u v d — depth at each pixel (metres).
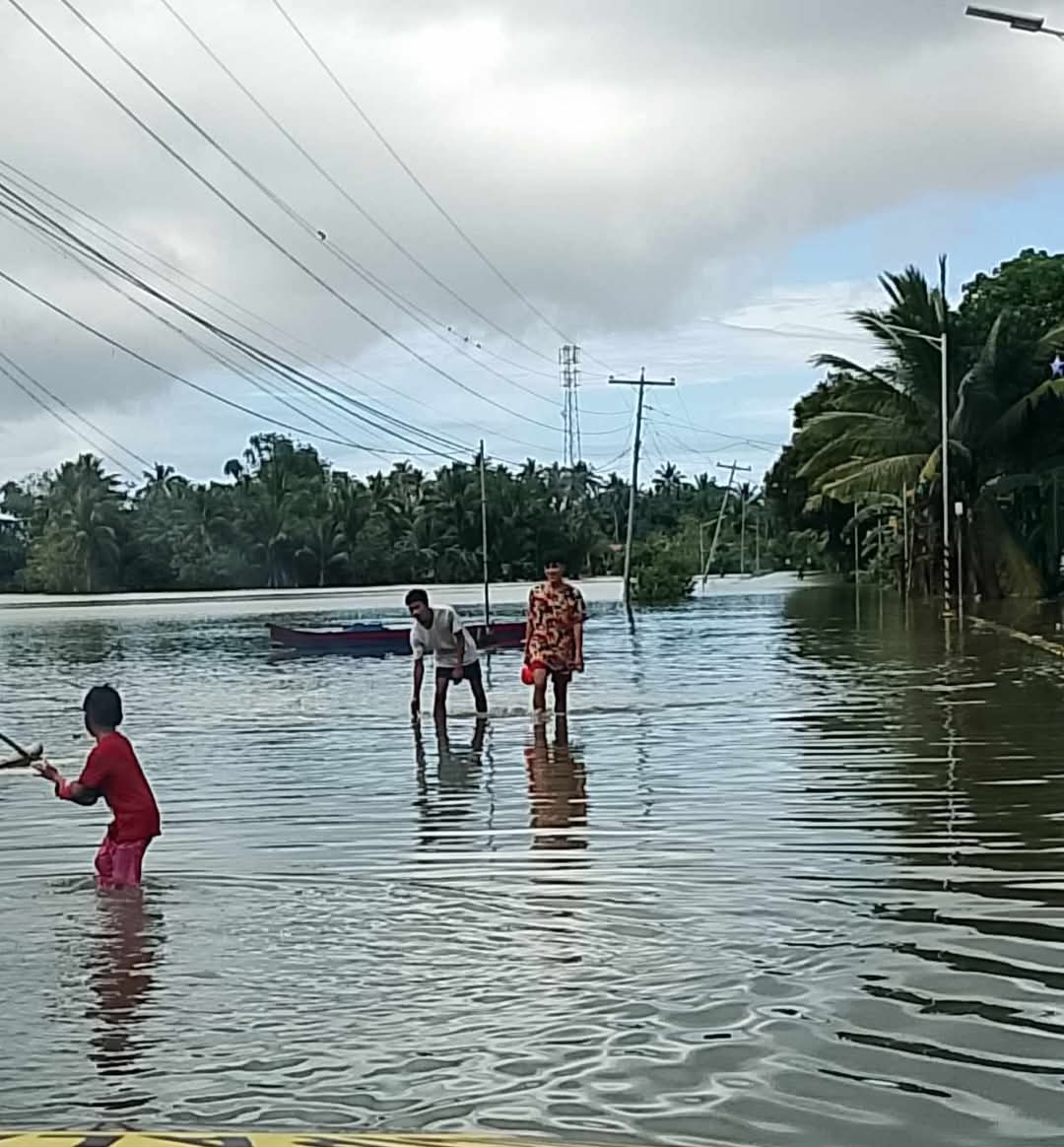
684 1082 5.91
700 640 34.53
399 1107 5.71
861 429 53.19
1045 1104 5.65
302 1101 5.79
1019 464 51.53
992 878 9.25
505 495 103.94
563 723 18.28
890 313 50.53
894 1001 6.84
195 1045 6.45
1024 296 61.69
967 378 49.19
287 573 103.50
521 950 7.83
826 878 9.33
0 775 15.80
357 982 7.32
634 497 71.25
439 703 18.70
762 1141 5.35
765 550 123.69
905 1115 5.56
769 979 7.20
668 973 7.35
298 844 10.97
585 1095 5.79
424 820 11.87
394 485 107.31
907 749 14.99
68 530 99.75
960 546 46.16
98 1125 5.57
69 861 10.70
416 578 103.31
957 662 25.53
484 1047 6.34
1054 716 17.31
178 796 13.50
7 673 31.66
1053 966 7.36
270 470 104.94
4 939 8.28
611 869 9.74
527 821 11.66
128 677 29.94
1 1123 5.59
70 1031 6.66
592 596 72.88
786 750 15.23
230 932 8.37
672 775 13.80
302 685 26.47
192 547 101.94
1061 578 52.06
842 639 32.97
